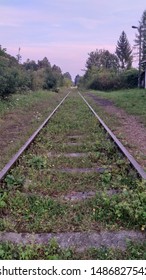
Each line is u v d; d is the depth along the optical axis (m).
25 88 13.97
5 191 2.53
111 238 1.94
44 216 2.17
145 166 3.29
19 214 2.22
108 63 53.91
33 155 3.53
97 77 31.27
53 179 2.86
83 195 2.53
